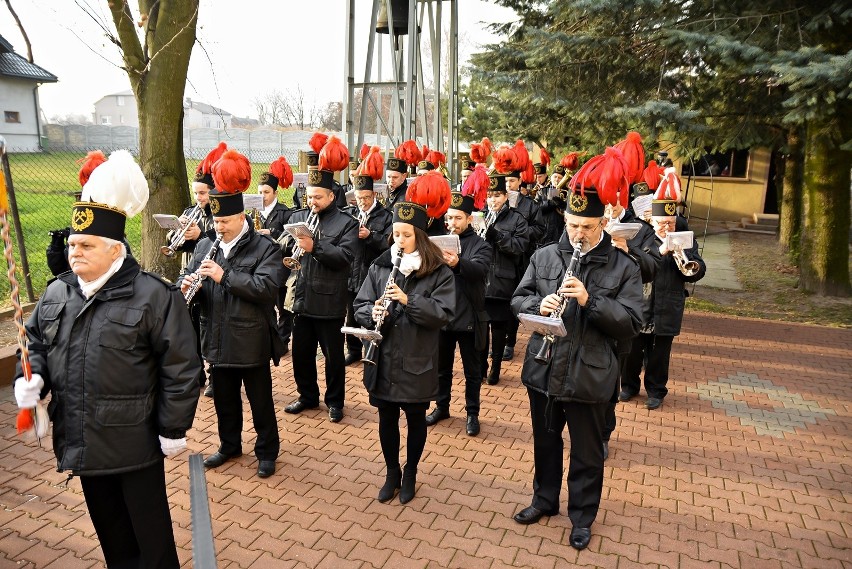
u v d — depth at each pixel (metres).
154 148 7.43
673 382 6.79
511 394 6.26
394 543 3.74
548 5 10.25
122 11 6.99
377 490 4.34
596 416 3.62
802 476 4.74
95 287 2.78
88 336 2.75
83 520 3.91
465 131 16.20
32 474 4.42
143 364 2.85
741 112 10.11
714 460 4.97
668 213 5.61
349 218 5.43
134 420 2.82
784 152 11.45
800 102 7.90
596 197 3.49
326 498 4.22
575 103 10.13
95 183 2.71
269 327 4.35
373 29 9.71
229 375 4.44
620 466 4.83
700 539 3.88
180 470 4.54
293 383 6.39
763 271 13.27
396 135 10.04
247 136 27.97
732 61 8.09
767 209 20.20
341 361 5.37
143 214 7.59
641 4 8.59
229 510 4.04
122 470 2.81
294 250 5.16
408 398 3.93
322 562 3.55
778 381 6.89
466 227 5.14
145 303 2.82
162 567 3.04
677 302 5.76
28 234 11.00
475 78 10.81
